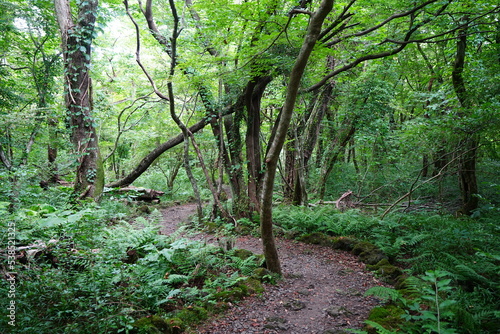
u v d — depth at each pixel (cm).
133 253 579
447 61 1123
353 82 1166
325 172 1295
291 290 508
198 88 899
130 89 1588
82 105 886
